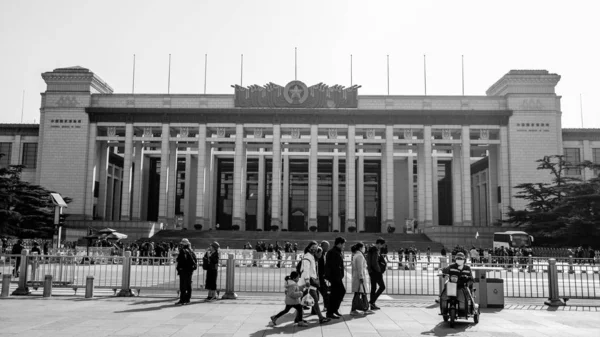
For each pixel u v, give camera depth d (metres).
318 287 16.88
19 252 32.31
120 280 28.03
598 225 64.19
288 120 93.62
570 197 68.50
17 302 20.75
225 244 77.56
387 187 92.06
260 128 95.19
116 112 93.50
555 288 21.30
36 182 93.38
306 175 111.38
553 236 66.75
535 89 93.06
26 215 72.75
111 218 106.75
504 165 92.12
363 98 94.25
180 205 111.75
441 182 113.38
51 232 74.62
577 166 74.81
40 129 94.50
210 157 97.69
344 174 111.06
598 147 100.75
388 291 25.58
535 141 92.00
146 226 85.88
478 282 20.62
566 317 18.19
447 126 93.00
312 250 17.11
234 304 20.78
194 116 93.75
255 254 48.03
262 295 23.70
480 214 110.44
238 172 92.50
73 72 95.19
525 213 74.06
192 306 20.06
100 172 96.88
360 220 98.56
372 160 109.06
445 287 16.75
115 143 98.62
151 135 94.75
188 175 98.38
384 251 51.00
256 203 110.69
